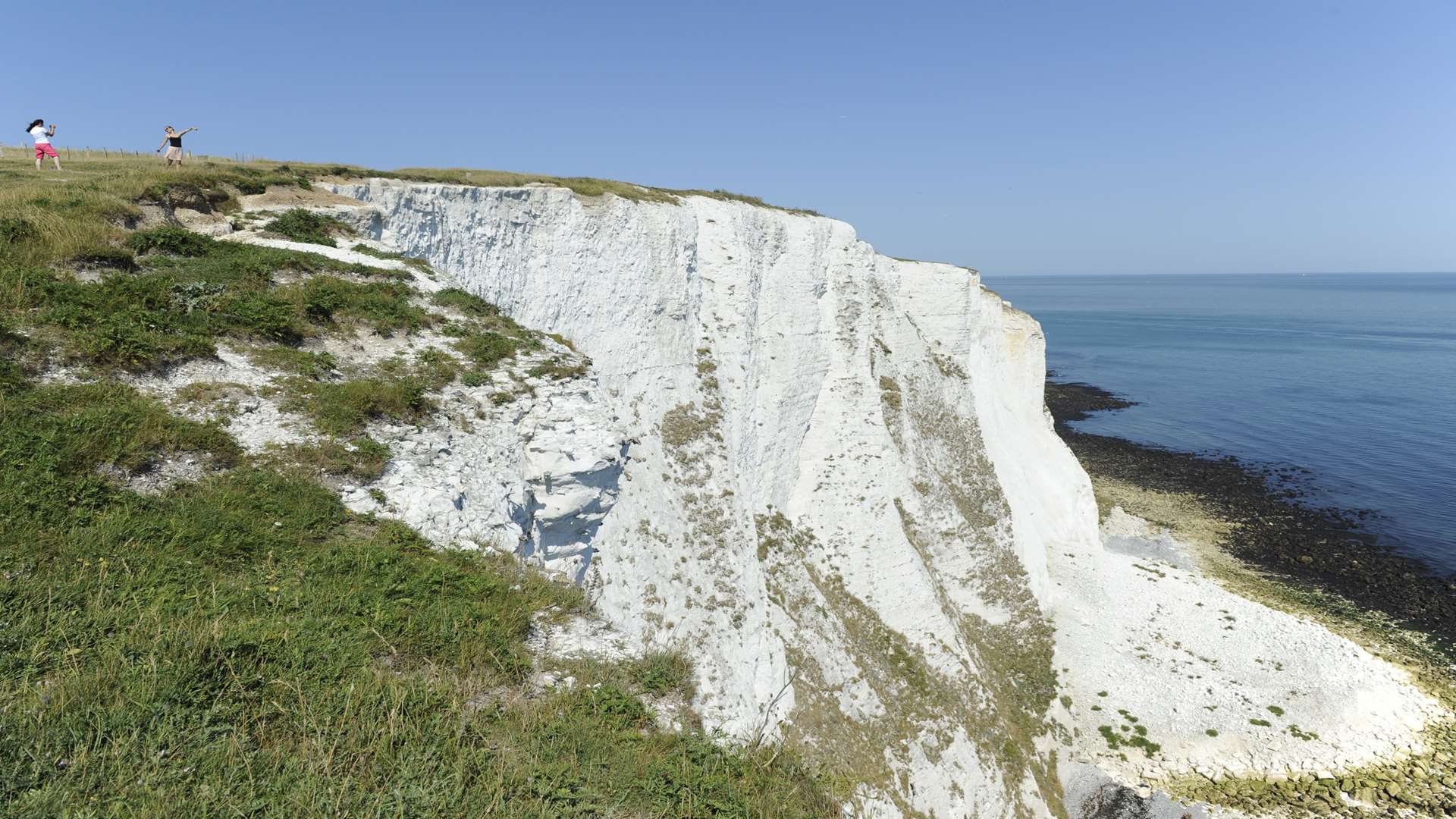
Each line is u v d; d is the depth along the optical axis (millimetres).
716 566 24625
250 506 9773
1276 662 34594
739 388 31172
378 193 22125
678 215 31375
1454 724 30453
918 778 24125
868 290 39781
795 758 9305
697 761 8039
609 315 28109
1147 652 35500
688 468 27328
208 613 7641
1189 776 28516
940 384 42531
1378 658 35312
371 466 11516
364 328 15711
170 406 11219
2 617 6801
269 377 12836
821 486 32969
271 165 23672
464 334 16875
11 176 20188
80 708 6035
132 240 15789
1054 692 32531
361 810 5820
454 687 7766
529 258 26531
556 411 15195
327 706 6801
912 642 29750
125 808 5316
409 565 9727
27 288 12547
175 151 22344
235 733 6172
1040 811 26969
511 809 6273
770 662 23203
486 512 12062
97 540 8258
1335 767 28359
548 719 7848
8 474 8648
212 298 14414
